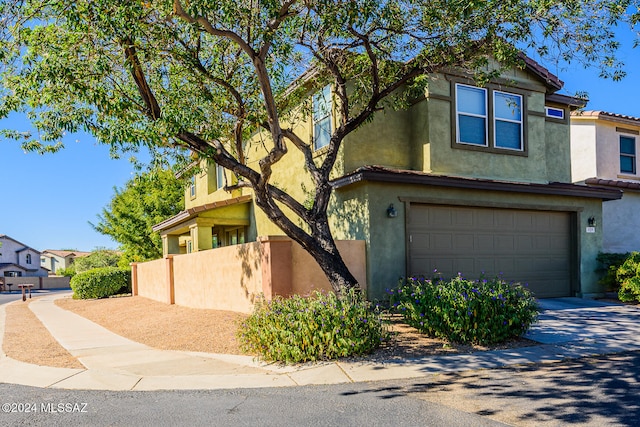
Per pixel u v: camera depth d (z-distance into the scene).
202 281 14.14
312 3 9.28
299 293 10.48
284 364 7.25
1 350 9.07
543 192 13.29
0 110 8.16
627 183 16.64
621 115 18.05
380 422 4.89
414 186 11.98
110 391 6.23
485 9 9.55
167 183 26.61
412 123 13.40
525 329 8.42
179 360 7.82
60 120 8.01
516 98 14.07
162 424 4.96
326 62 10.84
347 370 6.82
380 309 10.97
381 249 11.46
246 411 5.31
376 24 9.98
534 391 5.83
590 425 4.76
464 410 5.22
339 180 11.85
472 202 12.65
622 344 8.29
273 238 10.35
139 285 21.20
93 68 8.71
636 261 13.20
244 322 8.39
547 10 9.27
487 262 12.88
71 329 12.02
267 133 15.82
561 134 15.57
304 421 4.96
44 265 86.94
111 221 27.75
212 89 11.21
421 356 7.49
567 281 14.09
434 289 8.85
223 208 17.69
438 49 10.35
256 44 9.80
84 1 7.82
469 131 13.34
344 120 10.88
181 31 9.60
